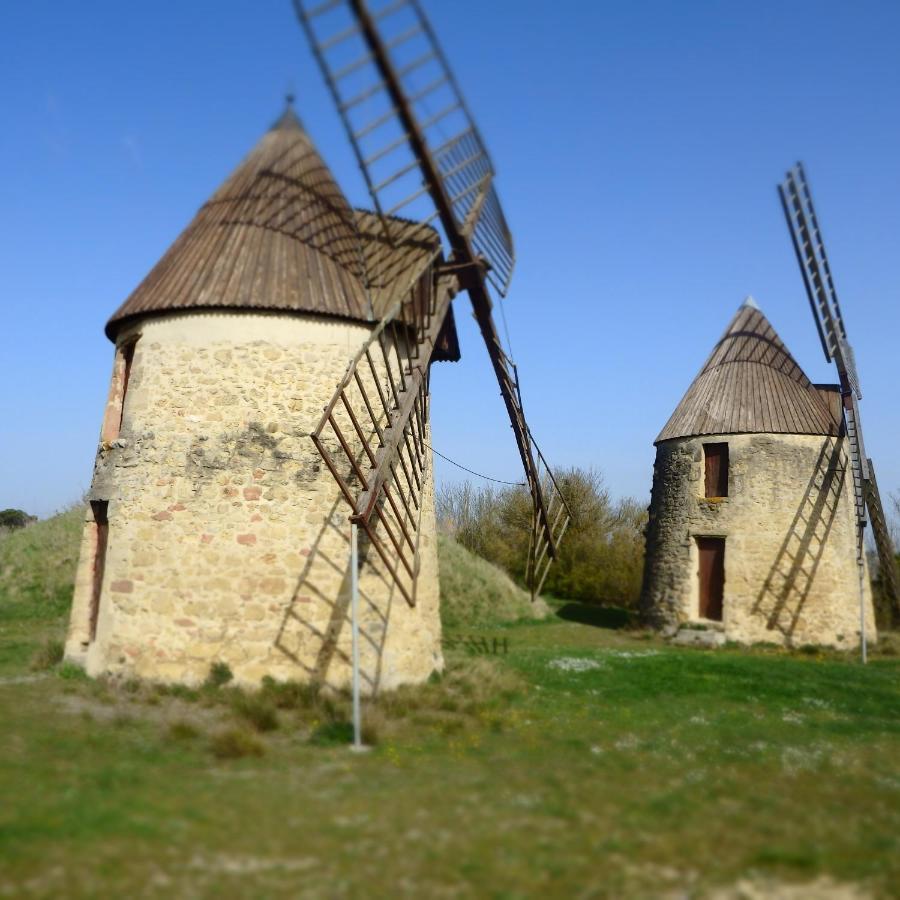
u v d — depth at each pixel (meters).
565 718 11.13
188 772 8.00
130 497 12.29
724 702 12.64
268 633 11.74
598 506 38.59
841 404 22.39
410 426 12.64
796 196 21.03
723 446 23.00
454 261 13.96
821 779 8.44
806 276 21.33
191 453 12.19
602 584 34.88
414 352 13.62
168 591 11.82
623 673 14.74
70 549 23.17
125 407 12.89
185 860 5.76
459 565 29.22
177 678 11.53
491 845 6.20
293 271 12.83
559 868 5.78
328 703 10.84
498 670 14.46
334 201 14.19
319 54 10.93
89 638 13.05
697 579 22.80
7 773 7.63
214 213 13.66
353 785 7.70
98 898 5.11
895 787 8.20
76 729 9.51
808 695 13.33
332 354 12.77
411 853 6.02
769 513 21.86
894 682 15.14
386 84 11.66
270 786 7.59
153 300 12.77
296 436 12.35
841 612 21.38
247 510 12.02
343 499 12.41
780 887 5.55
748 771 8.66
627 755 9.21
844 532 21.91
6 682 12.11
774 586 21.48
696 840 6.41
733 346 24.42
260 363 12.45
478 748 9.38
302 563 12.03
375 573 12.48
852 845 6.35
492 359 15.90
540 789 7.73
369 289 13.46
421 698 11.57
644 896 5.37
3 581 21.75
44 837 5.98
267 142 14.42
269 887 5.39
